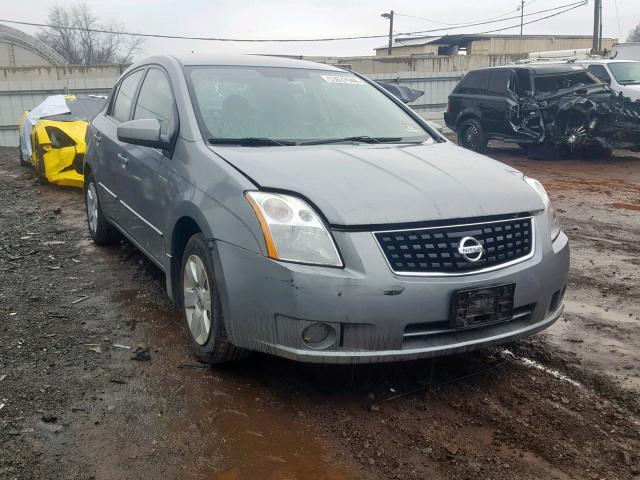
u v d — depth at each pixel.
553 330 4.61
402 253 3.28
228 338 3.57
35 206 8.80
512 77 15.06
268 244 3.29
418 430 3.28
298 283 3.20
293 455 3.07
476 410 3.48
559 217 8.55
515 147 17.77
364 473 2.93
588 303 5.16
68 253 6.41
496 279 3.42
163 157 4.42
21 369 3.87
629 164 14.02
